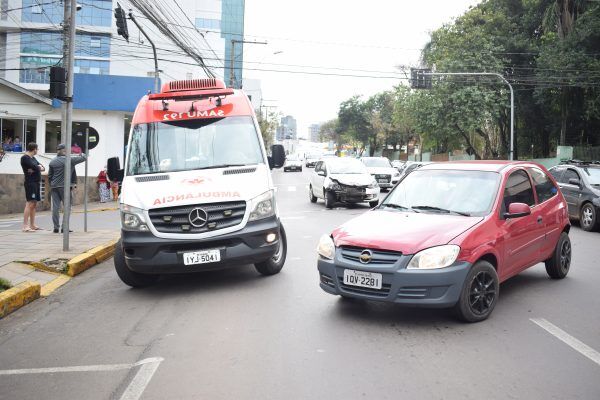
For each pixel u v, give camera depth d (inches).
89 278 333.1
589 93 1278.3
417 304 209.0
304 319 227.0
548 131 1579.7
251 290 278.4
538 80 1293.1
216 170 298.7
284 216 626.2
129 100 1073.5
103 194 957.2
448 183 263.6
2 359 194.4
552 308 241.6
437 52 1550.2
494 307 229.3
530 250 264.2
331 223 555.8
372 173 999.6
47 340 214.5
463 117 1440.7
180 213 269.9
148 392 158.7
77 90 1057.5
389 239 218.1
